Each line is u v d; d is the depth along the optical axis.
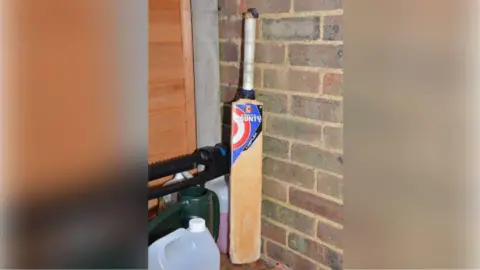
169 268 1.48
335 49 1.51
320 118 1.60
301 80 1.64
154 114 1.79
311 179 1.67
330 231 1.63
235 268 1.79
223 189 1.87
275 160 1.79
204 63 1.91
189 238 1.55
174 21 1.80
